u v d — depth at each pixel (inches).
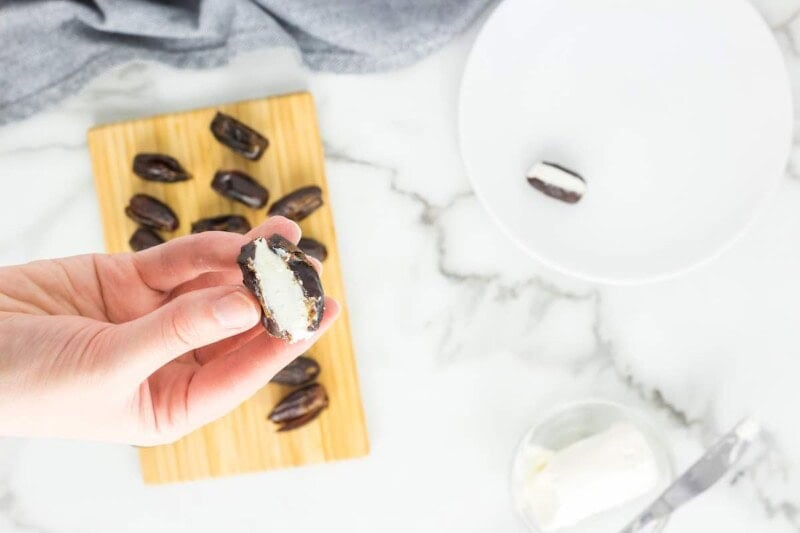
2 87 34.9
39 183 35.7
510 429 35.2
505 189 34.3
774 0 34.2
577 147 34.4
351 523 35.8
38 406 26.8
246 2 33.5
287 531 35.9
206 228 34.2
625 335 34.9
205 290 26.2
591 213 34.4
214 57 34.7
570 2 33.5
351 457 34.9
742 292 34.5
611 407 34.0
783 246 34.4
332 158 35.2
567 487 33.1
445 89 34.7
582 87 34.2
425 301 35.2
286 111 34.4
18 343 26.5
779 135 33.1
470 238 35.0
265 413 34.9
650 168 34.3
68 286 30.3
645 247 34.2
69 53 34.6
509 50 33.8
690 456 34.8
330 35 33.9
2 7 33.6
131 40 34.8
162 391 29.3
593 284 34.8
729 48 33.5
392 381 35.4
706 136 33.9
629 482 33.0
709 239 33.8
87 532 36.3
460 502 35.5
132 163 34.7
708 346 34.7
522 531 35.4
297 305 27.7
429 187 35.0
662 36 33.8
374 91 34.9
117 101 35.3
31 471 36.3
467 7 33.8
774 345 34.5
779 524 34.7
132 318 31.2
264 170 34.6
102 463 36.1
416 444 35.4
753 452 34.7
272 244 27.7
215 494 35.9
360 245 35.2
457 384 35.3
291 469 35.7
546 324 35.0
